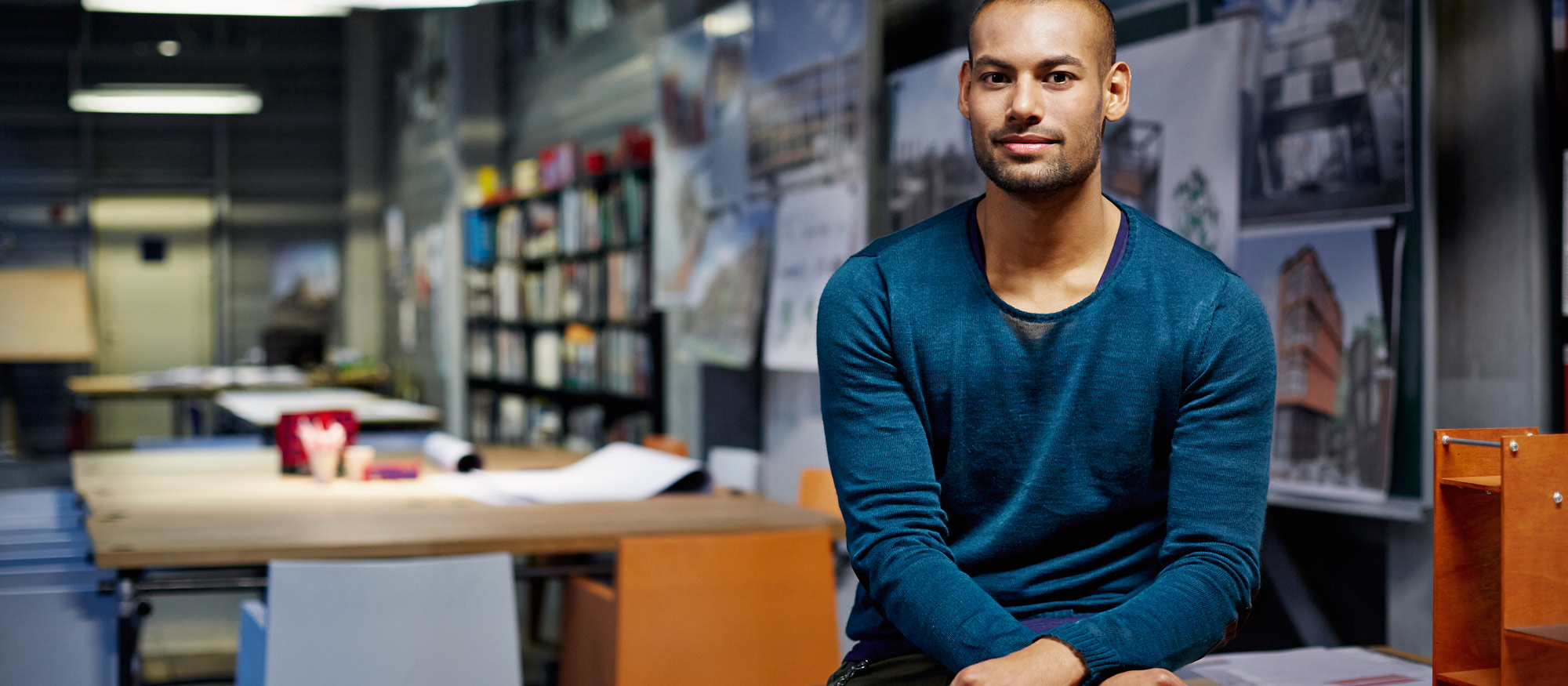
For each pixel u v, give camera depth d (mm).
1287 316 3189
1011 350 1389
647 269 6535
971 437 1414
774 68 5281
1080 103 1335
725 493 3494
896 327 1419
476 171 10344
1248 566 1358
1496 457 1764
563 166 7848
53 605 2611
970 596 1329
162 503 3203
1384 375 2957
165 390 9359
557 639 4441
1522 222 2730
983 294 1407
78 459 4242
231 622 4883
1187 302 1372
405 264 12305
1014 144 1341
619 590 2590
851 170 4730
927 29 4438
